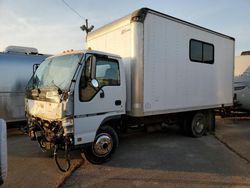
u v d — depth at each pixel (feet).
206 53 25.43
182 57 22.67
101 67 16.89
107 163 17.80
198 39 24.32
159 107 20.67
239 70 39.88
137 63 18.89
